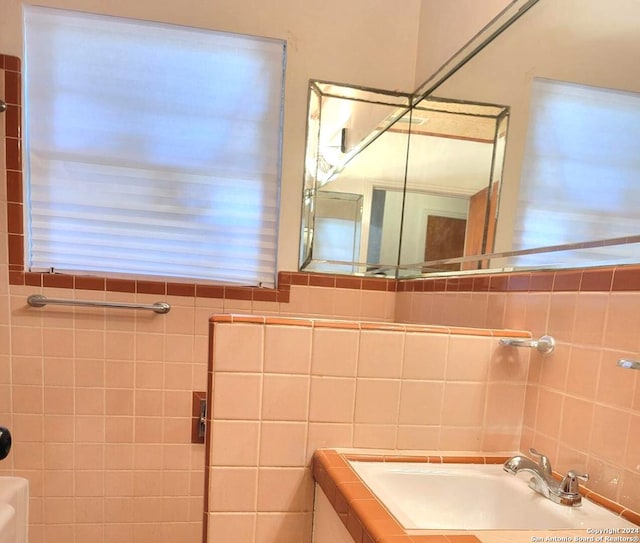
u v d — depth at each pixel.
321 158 1.53
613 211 0.74
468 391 0.91
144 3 1.36
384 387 0.88
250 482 0.85
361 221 1.58
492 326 1.02
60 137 1.39
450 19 1.34
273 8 1.44
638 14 0.73
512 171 1.04
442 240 1.33
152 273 1.50
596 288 0.73
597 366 0.72
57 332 1.40
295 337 0.84
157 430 1.47
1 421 1.39
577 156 0.84
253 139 1.50
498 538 0.57
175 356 1.46
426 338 0.89
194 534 1.52
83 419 1.43
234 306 1.49
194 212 1.50
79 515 1.45
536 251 0.91
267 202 1.53
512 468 0.76
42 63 1.35
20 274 1.36
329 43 1.49
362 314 1.58
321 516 0.83
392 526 0.59
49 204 1.41
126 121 1.43
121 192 1.45
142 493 1.48
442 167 1.36
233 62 1.46
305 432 0.86
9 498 1.30
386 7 1.53
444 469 0.85
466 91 1.25
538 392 0.87
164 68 1.42
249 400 0.84
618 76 0.77
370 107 1.55
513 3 1.05
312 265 1.55
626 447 0.66
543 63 0.97
